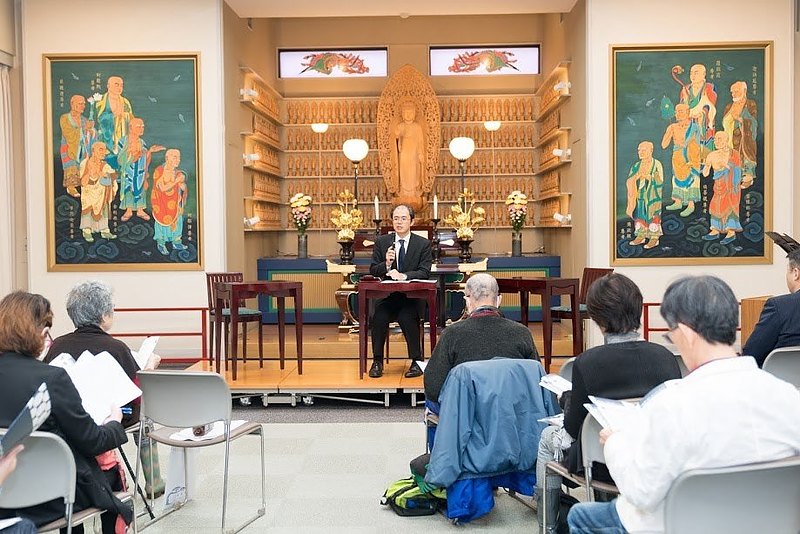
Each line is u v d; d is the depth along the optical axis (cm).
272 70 1119
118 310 808
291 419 611
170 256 838
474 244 1148
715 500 199
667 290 219
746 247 820
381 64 1155
